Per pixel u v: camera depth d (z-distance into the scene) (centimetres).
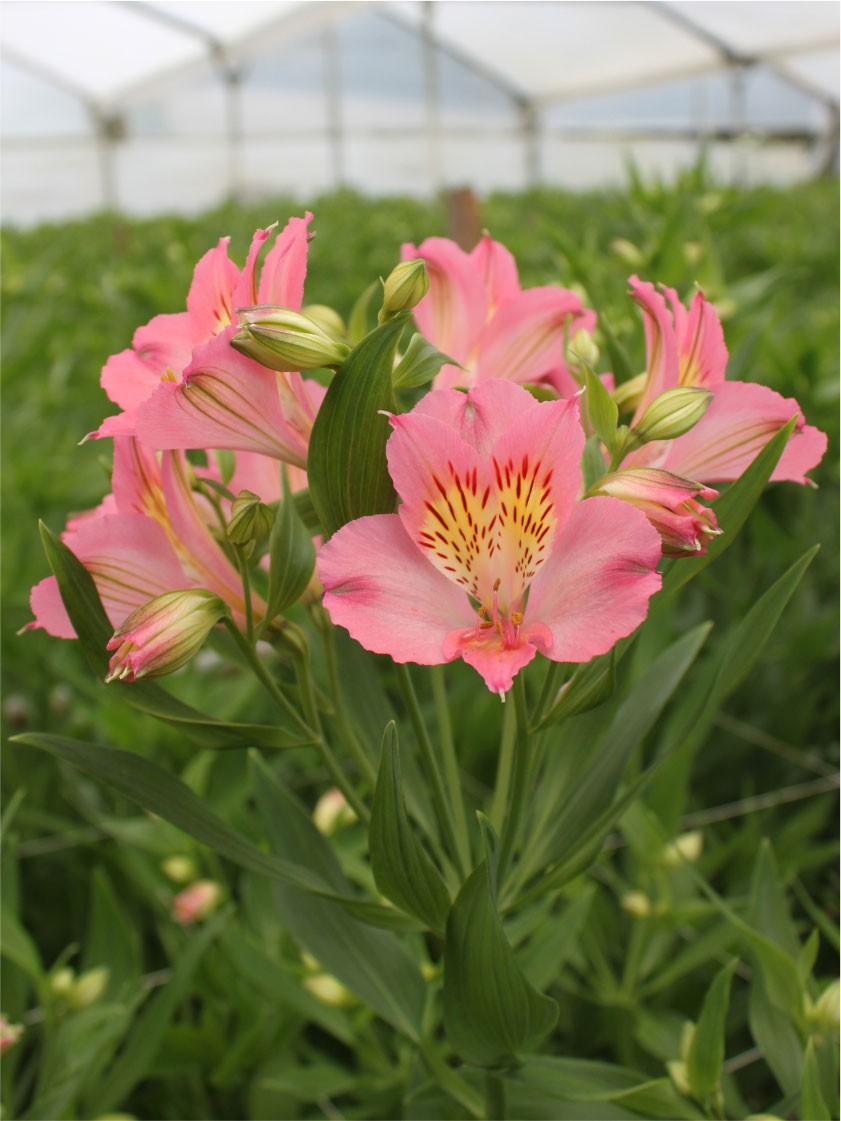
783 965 28
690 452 24
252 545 22
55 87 425
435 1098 29
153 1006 34
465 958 23
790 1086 30
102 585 23
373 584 20
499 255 27
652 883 41
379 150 444
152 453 23
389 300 21
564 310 25
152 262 133
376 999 29
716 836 50
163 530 23
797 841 46
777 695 54
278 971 35
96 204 439
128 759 23
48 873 51
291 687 26
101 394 83
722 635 58
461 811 26
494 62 429
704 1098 28
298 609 33
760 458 22
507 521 21
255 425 22
